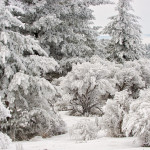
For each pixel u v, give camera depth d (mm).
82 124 7781
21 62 8977
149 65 20219
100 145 6125
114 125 7691
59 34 22109
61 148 6109
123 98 7871
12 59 9039
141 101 6246
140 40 28062
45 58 9453
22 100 8984
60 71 21109
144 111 5676
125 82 16859
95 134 7684
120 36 27312
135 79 16922
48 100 10258
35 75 9398
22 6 19234
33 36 21250
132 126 5715
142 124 5676
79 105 13492
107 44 28844
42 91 8984
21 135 8500
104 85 13172
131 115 6039
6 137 5090
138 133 5730
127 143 6215
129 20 27766
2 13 8703
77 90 13289
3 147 5016
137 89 17266
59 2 23141
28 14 20891
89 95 13312
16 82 8242
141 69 19469
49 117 8906
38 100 9344
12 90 8766
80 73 13492
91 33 24375
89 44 24734
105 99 15094
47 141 7594
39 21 20031
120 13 28000
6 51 8297
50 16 19688
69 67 22031
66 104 14344
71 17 24250
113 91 13586
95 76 13406
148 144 5754
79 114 13031
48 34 21312
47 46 21453
